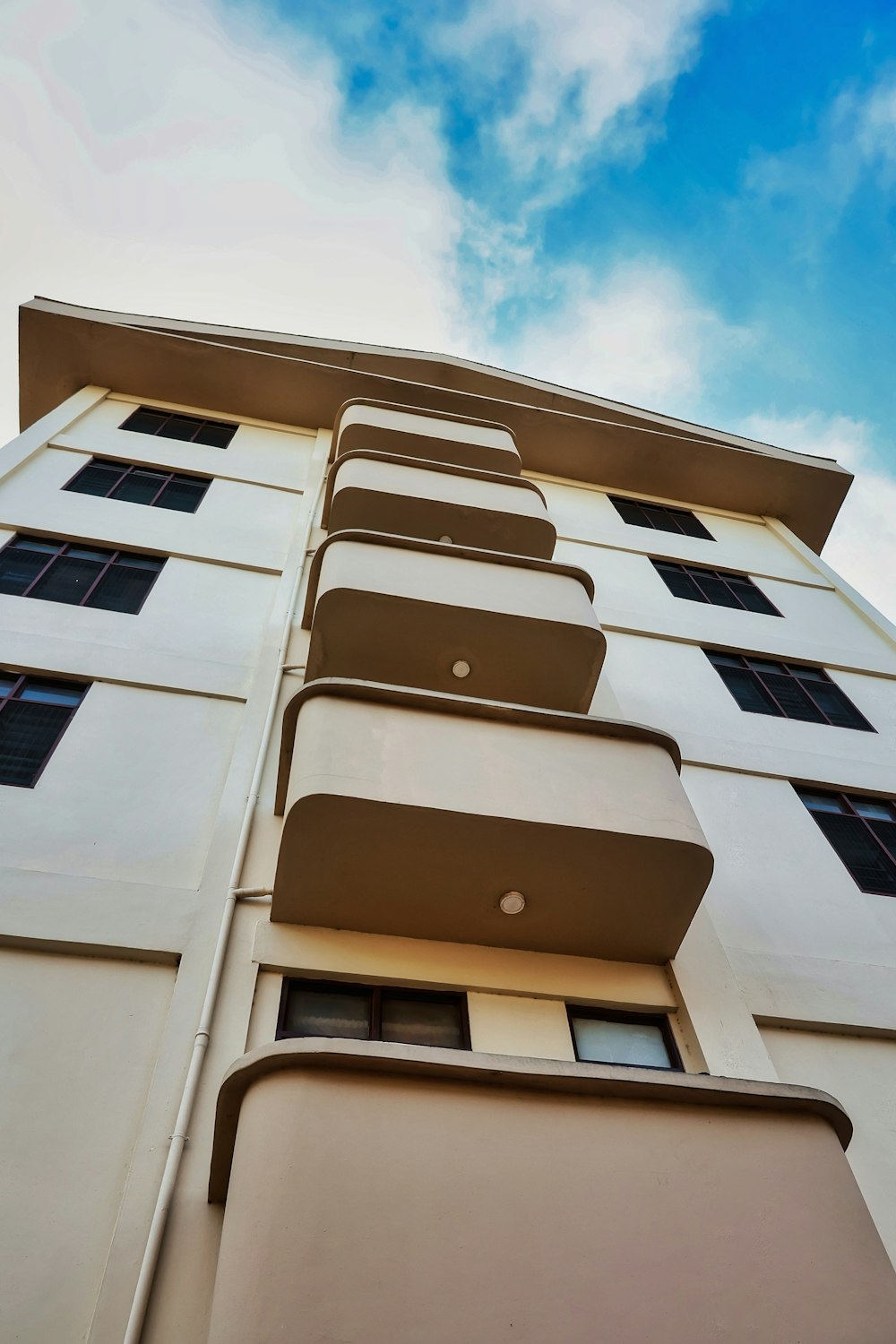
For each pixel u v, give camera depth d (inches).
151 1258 158.9
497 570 341.1
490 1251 138.3
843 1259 150.4
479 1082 160.2
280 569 406.0
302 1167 141.6
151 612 357.4
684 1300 139.3
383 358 630.5
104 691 307.3
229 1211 140.2
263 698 316.2
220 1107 157.6
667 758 257.4
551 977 240.1
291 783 222.8
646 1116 163.5
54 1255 160.7
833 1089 237.1
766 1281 144.6
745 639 471.8
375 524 420.8
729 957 265.9
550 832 222.1
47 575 369.4
